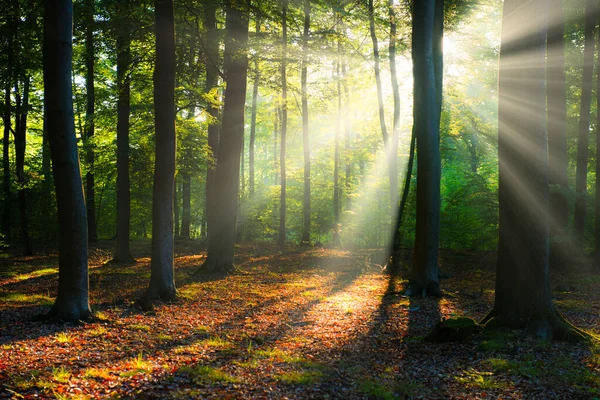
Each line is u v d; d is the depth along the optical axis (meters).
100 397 5.29
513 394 5.65
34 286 14.38
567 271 17.38
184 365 6.60
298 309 11.36
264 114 33.59
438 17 16.19
